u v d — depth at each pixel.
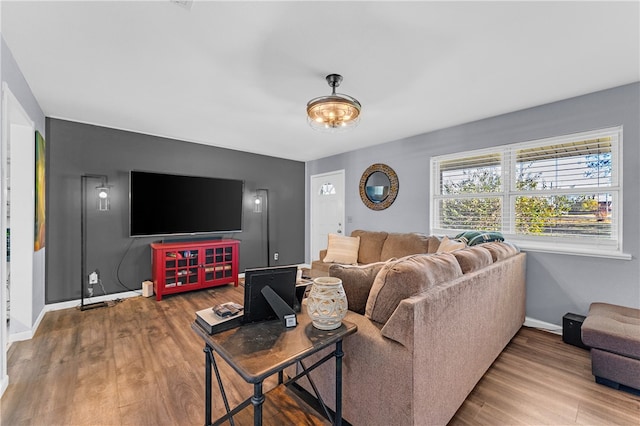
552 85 2.41
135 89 2.50
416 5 1.49
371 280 1.62
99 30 1.70
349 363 1.46
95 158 3.49
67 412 1.62
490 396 1.77
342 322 1.36
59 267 3.26
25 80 2.31
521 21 1.61
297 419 1.58
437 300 1.37
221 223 4.42
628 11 1.51
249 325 1.30
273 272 1.34
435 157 3.70
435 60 2.02
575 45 1.83
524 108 2.92
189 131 3.76
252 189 4.97
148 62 2.06
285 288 1.38
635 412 1.63
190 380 1.92
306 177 5.73
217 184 4.37
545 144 2.84
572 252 2.61
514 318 2.53
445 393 1.47
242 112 3.05
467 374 1.70
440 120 3.29
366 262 3.97
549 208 2.86
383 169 4.28
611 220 2.51
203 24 1.64
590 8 1.50
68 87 2.46
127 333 2.62
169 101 2.76
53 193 3.22
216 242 4.09
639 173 2.32
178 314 3.10
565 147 2.73
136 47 1.88
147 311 3.19
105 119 3.29
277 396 1.77
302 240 5.69
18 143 2.54
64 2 1.47
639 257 2.32
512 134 3.02
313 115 2.28
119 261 3.66
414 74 2.22
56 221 3.24
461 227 3.51
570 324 2.45
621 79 2.29
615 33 1.71
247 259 4.92
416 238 3.58
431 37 1.76
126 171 3.71
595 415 1.61
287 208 5.46
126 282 3.71
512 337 2.53
